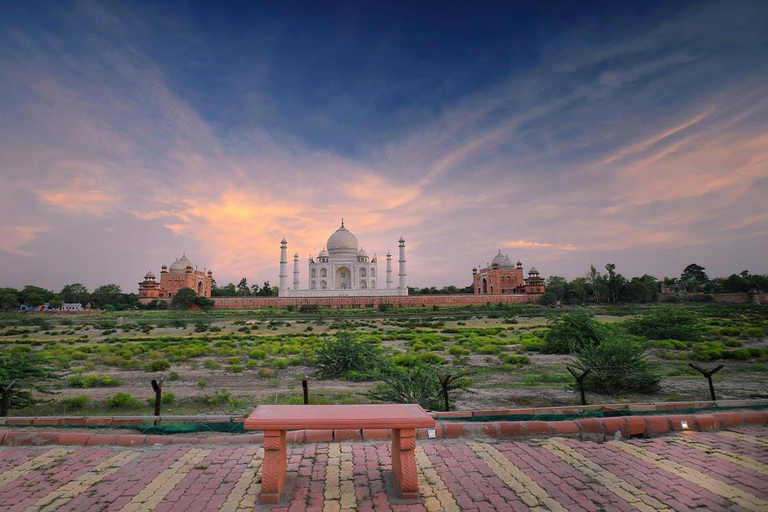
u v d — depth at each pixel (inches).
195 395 445.7
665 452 227.8
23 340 1116.5
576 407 296.2
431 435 256.2
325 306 2704.2
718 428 264.1
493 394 431.2
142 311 2397.9
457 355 762.8
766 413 274.1
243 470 211.0
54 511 171.5
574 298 3058.6
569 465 213.3
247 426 174.7
